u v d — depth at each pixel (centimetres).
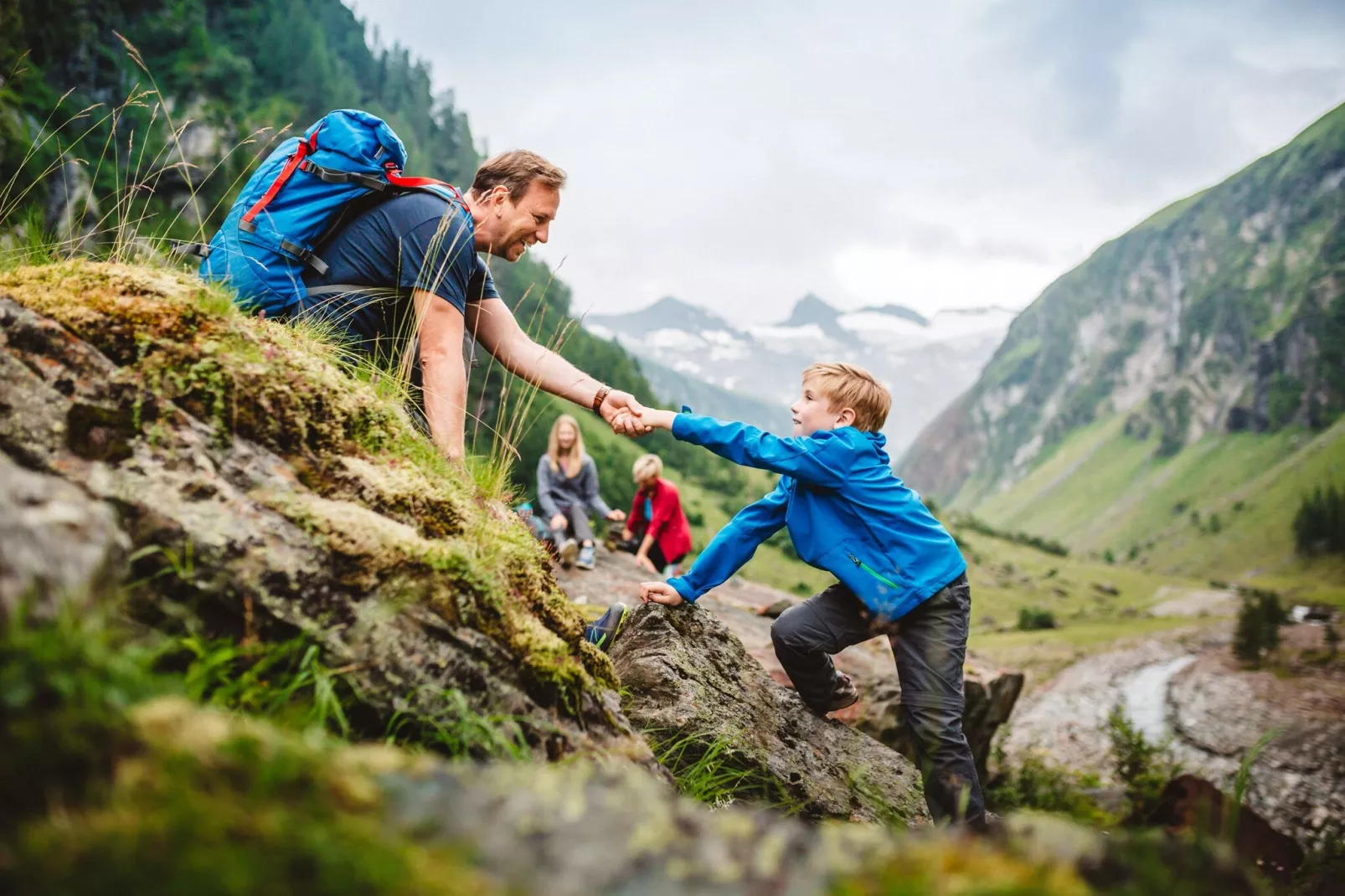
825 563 339
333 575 175
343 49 15525
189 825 90
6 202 250
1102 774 1255
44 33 6366
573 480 937
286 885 86
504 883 94
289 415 201
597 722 218
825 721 377
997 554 18012
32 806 93
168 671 149
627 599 765
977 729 856
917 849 109
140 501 160
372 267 309
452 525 217
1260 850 590
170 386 185
